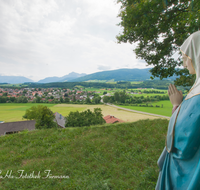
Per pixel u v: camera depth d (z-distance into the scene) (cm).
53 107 11869
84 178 385
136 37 791
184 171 86
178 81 727
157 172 376
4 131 3697
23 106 12306
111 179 375
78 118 4062
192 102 80
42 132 769
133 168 416
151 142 559
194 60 90
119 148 538
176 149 93
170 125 98
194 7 438
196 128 74
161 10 591
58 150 563
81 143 599
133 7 666
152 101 14050
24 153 555
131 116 7781
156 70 803
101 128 764
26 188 364
